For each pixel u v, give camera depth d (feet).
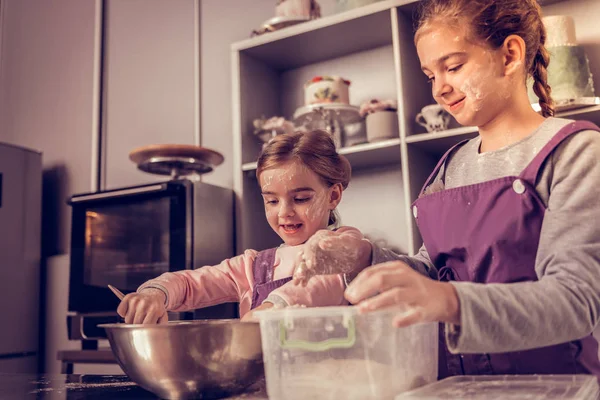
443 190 3.37
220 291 4.46
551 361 2.86
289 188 4.30
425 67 3.26
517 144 3.21
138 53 10.01
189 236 7.39
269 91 8.65
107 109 10.17
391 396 2.16
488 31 3.05
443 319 2.12
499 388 2.29
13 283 9.23
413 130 7.09
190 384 2.46
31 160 9.72
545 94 3.60
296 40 7.91
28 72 11.21
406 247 7.64
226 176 8.87
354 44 8.09
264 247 8.17
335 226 4.92
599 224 2.61
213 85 9.23
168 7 9.82
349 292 2.09
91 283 8.21
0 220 9.11
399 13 7.10
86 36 10.58
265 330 2.31
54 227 10.25
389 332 2.20
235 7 9.21
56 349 9.74
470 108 3.18
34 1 11.39
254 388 2.75
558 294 2.29
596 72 6.80
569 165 2.86
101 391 3.04
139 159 7.83
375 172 7.98
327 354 2.19
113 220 8.13
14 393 3.07
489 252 3.06
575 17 6.97
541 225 2.95
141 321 3.30
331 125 7.82
